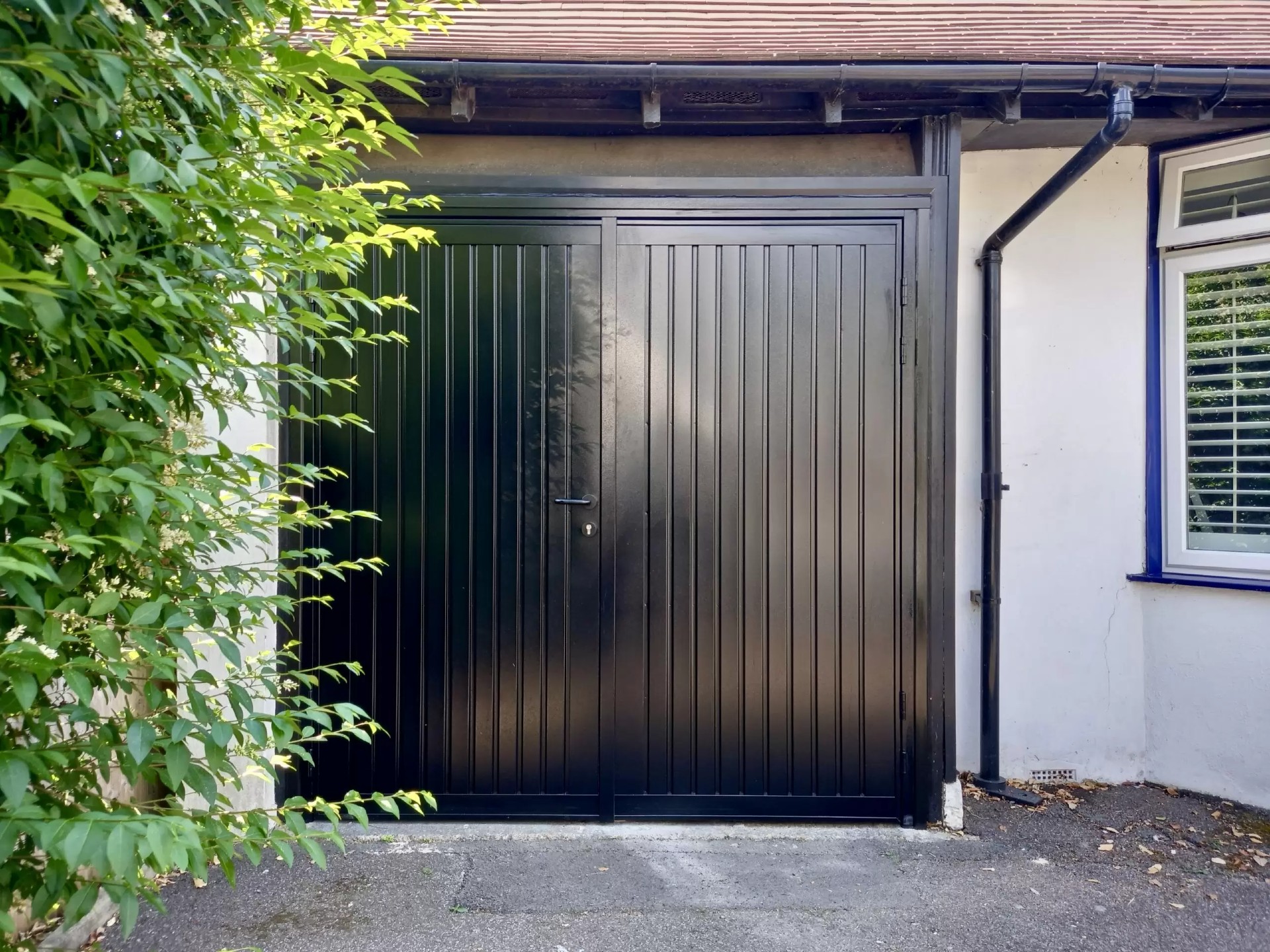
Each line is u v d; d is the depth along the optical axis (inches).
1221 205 134.4
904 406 119.2
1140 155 139.6
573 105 118.0
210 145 54.6
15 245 44.1
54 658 44.5
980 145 138.5
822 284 119.3
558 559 119.0
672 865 107.3
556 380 119.0
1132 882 104.0
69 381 47.2
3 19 40.9
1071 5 126.6
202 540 54.7
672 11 123.3
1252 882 104.1
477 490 118.9
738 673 119.3
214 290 57.4
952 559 119.5
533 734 119.2
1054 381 140.4
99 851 40.3
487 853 110.0
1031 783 138.6
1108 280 140.2
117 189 42.3
